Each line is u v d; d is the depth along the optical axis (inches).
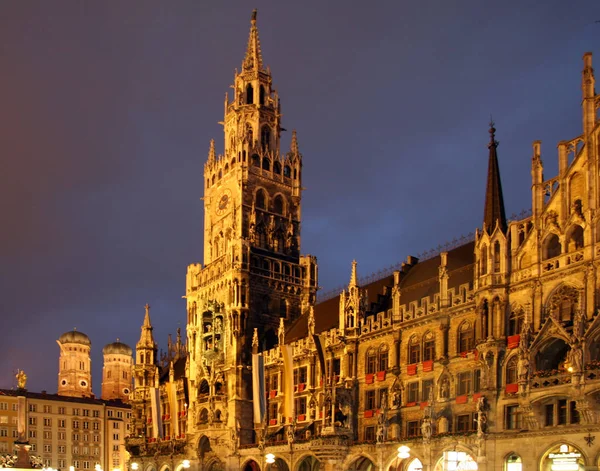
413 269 3745.1
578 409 2400.3
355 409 3486.7
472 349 2982.3
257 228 4672.7
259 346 4392.2
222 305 4515.3
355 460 3341.5
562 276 2640.3
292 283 4675.2
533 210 2805.1
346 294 3730.3
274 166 4845.0
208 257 4862.2
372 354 3496.6
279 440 3922.2
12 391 6678.2
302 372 3929.6
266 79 5022.1
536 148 2854.3
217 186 4889.3
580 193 2672.2
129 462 5167.3
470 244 3437.5
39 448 6633.9
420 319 3233.3
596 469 2326.5
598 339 2452.0
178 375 5408.5
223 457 4239.7
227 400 4308.6
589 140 2650.1
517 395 2647.6
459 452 2485.2
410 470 3102.9
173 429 4719.5
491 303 2805.1
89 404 7062.0
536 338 2583.7
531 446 2534.5
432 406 2972.4
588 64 2709.2
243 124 4845.0
